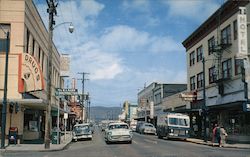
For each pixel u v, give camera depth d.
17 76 29.33
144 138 43.56
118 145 30.97
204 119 38.78
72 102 76.62
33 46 34.41
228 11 37.88
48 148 26.58
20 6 29.77
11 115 29.45
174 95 63.34
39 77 29.42
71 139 41.19
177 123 40.19
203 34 46.22
